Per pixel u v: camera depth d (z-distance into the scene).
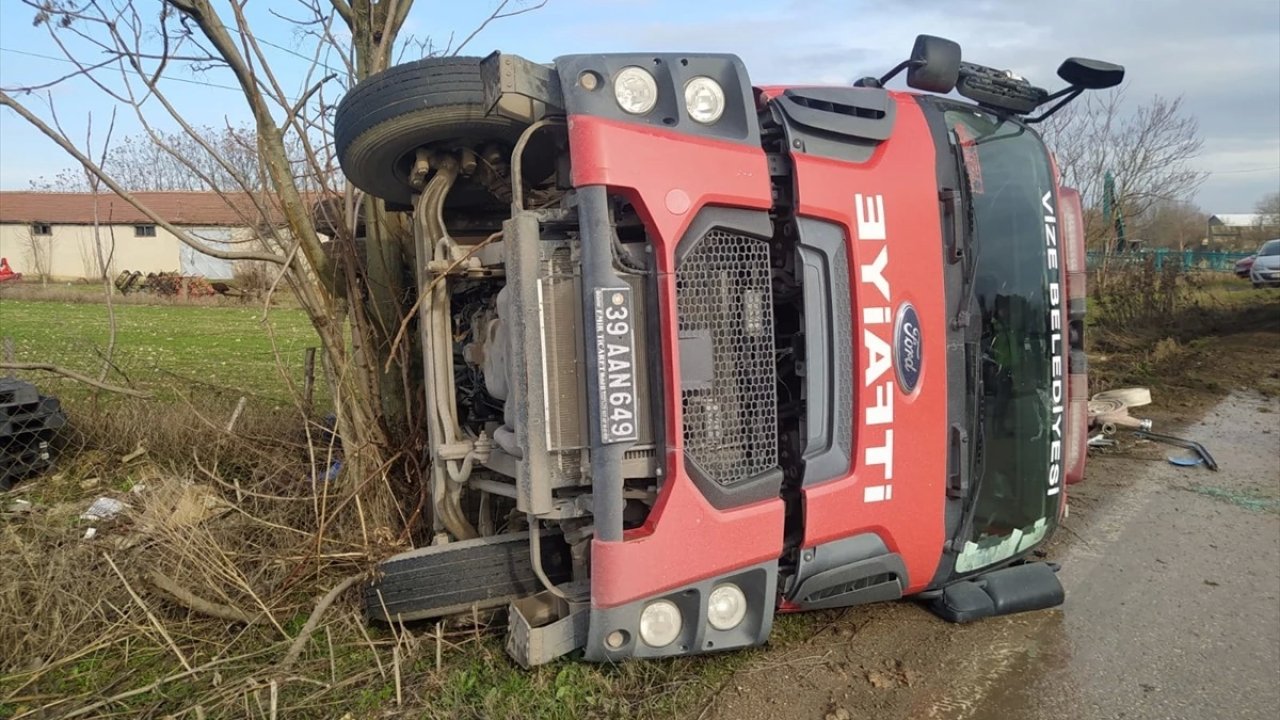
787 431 3.32
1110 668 3.54
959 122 3.77
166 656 3.39
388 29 5.04
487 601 3.49
